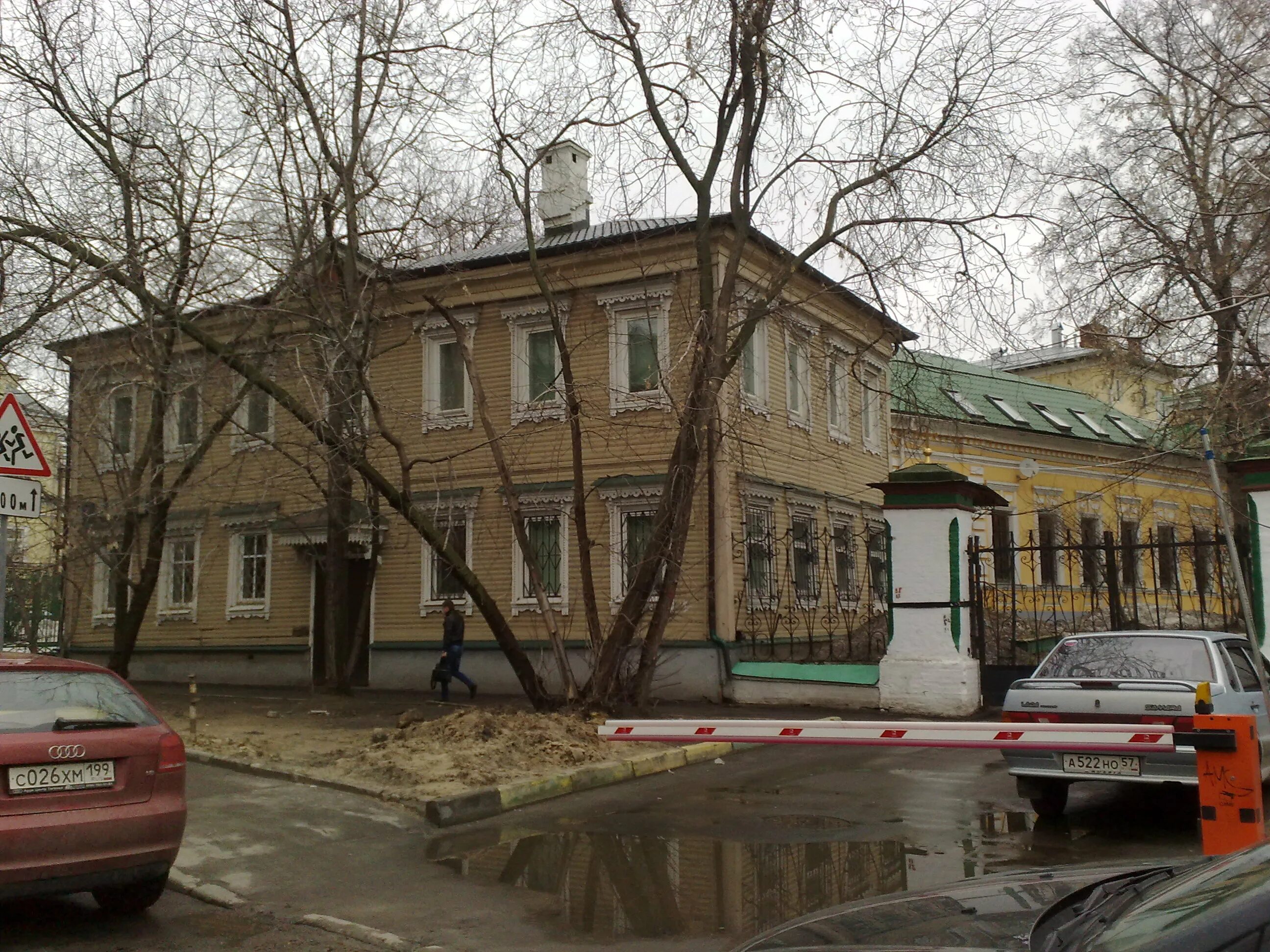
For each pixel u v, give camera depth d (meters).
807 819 9.32
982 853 7.99
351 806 9.45
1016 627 17.86
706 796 10.51
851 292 15.18
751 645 19.09
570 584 20.33
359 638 20.45
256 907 6.89
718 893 7.09
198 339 14.64
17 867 5.77
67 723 6.20
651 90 14.49
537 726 12.34
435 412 21.86
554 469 20.66
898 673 16.39
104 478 22.44
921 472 16.62
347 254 14.80
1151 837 8.40
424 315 21.75
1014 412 33.28
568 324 20.72
